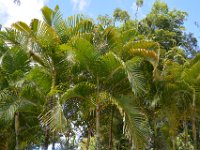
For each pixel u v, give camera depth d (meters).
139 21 29.45
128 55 15.19
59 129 13.48
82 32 16.58
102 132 20.48
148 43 15.21
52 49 16.28
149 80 17.14
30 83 16.23
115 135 21.09
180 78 17.47
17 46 17.25
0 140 18.72
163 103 17.56
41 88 16.19
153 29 29.50
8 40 17.19
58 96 14.82
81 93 14.79
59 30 16.59
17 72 16.81
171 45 27.98
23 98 16.30
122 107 13.98
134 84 13.81
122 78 14.87
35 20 16.56
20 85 16.25
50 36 16.22
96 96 14.88
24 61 17.47
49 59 16.28
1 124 17.30
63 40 16.42
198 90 17.41
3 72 17.28
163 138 21.08
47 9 16.98
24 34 16.28
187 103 17.67
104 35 16.08
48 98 15.95
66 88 15.59
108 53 14.45
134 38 16.58
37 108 16.94
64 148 20.75
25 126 18.08
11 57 17.44
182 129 23.19
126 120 13.77
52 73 16.20
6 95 16.42
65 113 16.72
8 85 17.03
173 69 17.55
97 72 14.82
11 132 18.28
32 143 19.88
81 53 14.59
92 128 18.45
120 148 22.31
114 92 15.04
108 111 17.72
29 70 17.50
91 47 14.61
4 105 16.22
